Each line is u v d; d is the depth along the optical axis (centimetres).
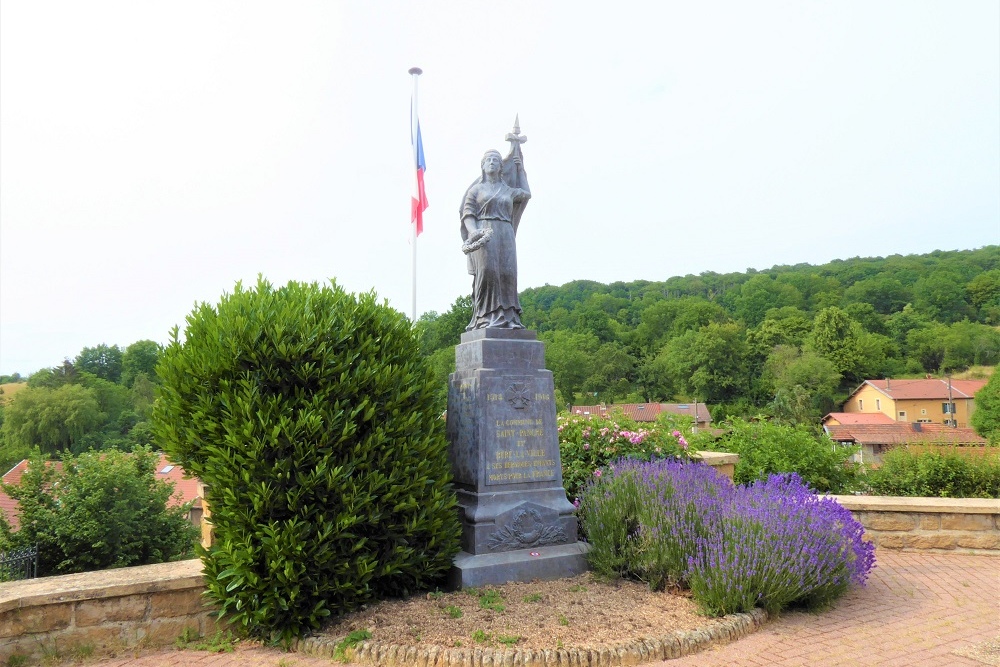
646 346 7925
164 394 652
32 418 5194
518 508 735
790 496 685
